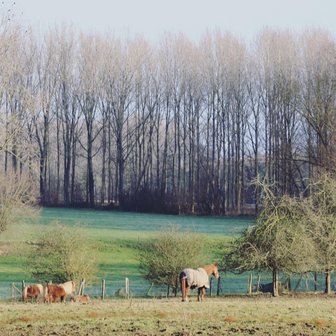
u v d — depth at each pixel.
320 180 52.41
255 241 50.50
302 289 58.88
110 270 71.19
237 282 65.00
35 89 128.00
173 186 130.00
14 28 51.22
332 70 104.88
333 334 26.41
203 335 25.89
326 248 50.38
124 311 31.17
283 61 118.00
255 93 127.19
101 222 103.50
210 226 101.00
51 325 28.00
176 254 55.84
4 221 75.19
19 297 54.41
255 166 127.56
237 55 128.00
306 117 102.94
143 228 97.06
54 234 57.09
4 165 111.00
